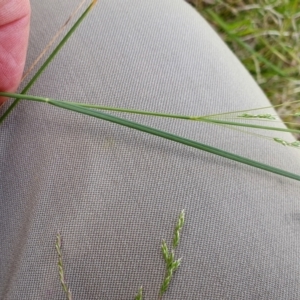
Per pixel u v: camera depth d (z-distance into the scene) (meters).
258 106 0.13
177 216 0.11
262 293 0.10
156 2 0.14
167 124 0.12
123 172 0.11
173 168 0.11
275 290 0.10
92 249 0.11
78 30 0.13
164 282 0.10
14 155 0.12
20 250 0.11
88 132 0.12
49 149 0.12
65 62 0.12
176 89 0.12
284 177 0.12
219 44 0.15
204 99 0.12
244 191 0.11
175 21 0.14
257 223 0.11
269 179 0.12
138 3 0.14
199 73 0.13
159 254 0.10
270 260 0.11
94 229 0.11
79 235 0.11
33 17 0.13
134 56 0.13
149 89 0.12
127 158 0.11
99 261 0.10
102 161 0.11
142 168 0.11
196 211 0.11
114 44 0.13
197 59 0.13
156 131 0.10
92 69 0.12
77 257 0.11
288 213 0.11
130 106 0.12
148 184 0.11
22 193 0.12
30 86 0.12
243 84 0.14
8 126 0.12
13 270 0.11
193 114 0.12
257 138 0.12
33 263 0.11
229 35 0.21
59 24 0.13
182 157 0.11
